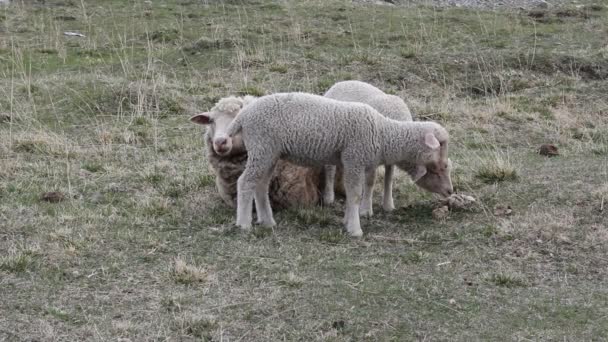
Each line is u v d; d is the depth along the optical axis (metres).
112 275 7.09
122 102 12.52
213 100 12.95
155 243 7.72
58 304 6.57
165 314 6.47
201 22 18.08
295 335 6.23
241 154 8.47
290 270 7.25
